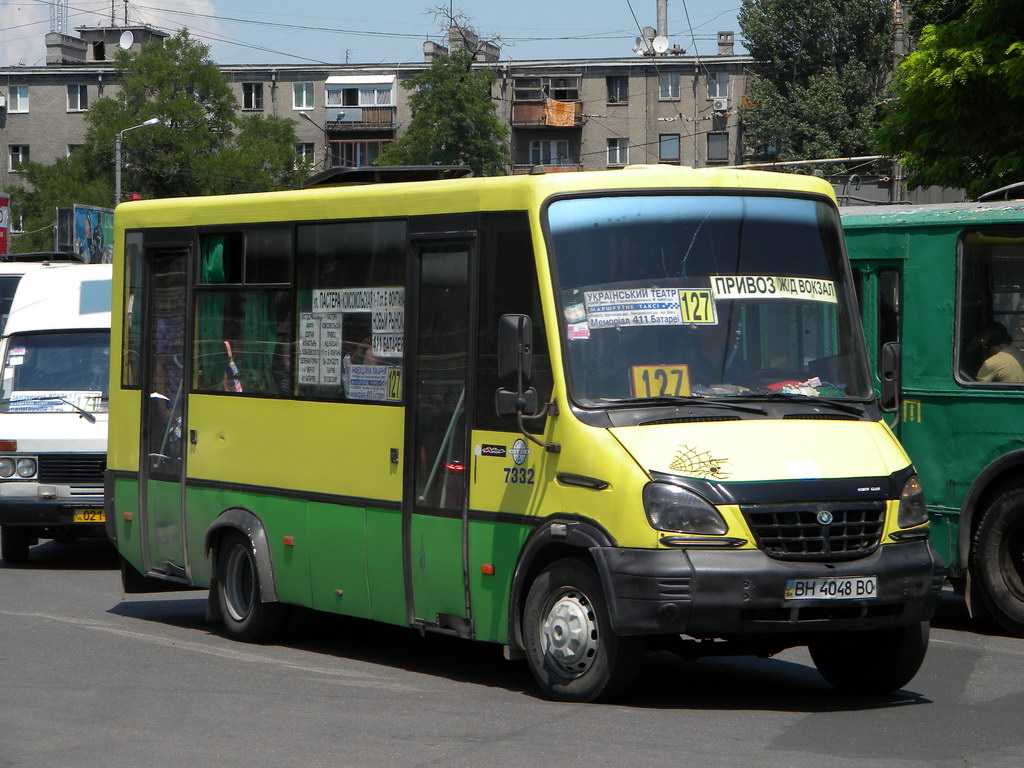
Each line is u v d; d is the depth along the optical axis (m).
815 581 10.32
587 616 10.83
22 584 19.41
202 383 14.88
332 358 13.28
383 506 12.62
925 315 15.30
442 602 12.05
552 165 113.12
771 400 11.18
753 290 11.51
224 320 14.61
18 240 100.75
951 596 18.14
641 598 10.27
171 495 15.26
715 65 109.81
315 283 13.52
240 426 14.34
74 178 99.81
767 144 96.56
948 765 9.02
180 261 15.31
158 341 15.61
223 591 14.66
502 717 10.49
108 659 13.33
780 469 10.51
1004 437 14.62
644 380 11.02
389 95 115.62
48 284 23.16
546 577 11.09
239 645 14.27
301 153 110.06
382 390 12.73
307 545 13.46
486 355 11.67
